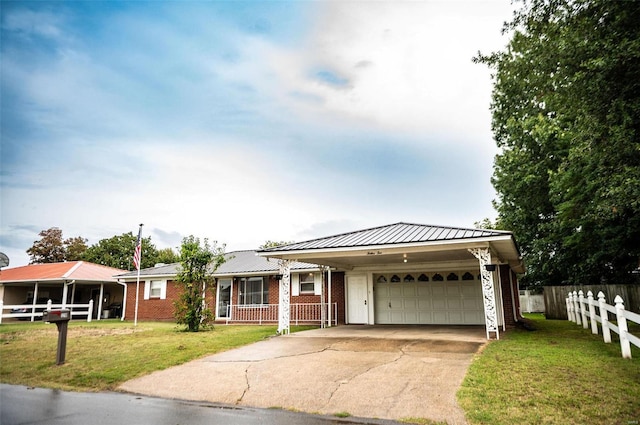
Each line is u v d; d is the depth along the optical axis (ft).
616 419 16.01
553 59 35.22
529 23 34.65
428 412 18.31
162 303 80.59
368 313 59.67
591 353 28.60
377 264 59.57
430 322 56.29
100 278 86.63
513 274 66.49
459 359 27.99
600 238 63.31
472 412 17.63
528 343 34.01
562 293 69.82
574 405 17.78
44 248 146.82
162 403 21.83
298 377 25.34
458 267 54.75
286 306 46.93
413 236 40.93
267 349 35.29
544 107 71.56
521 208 81.61
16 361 33.30
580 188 55.21
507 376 22.53
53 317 31.58
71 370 29.78
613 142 32.19
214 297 74.79
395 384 22.65
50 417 19.19
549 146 72.79
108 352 35.14
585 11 30.76
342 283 62.59
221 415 19.25
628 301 60.18
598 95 31.17
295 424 17.61
